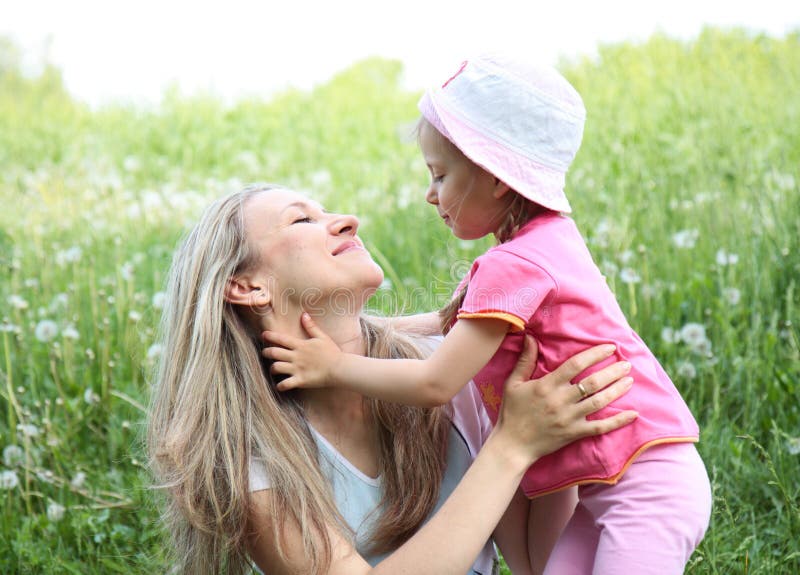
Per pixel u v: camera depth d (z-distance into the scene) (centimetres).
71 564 298
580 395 206
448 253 434
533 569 238
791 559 263
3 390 384
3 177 778
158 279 445
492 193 224
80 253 496
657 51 813
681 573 205
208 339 221
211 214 230
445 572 197
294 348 217
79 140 912
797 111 610
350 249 223
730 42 805
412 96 991
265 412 219
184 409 220
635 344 219
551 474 214
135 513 322
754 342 342
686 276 398
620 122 652
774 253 391
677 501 206
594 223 442
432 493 226
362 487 225
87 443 365
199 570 222
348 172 713
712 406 333
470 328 207
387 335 238
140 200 598
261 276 221
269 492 212
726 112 621
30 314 427
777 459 295
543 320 210
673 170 525
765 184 459
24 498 325
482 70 223
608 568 204
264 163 809
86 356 407
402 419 227
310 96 1023
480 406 243
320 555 207
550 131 221
